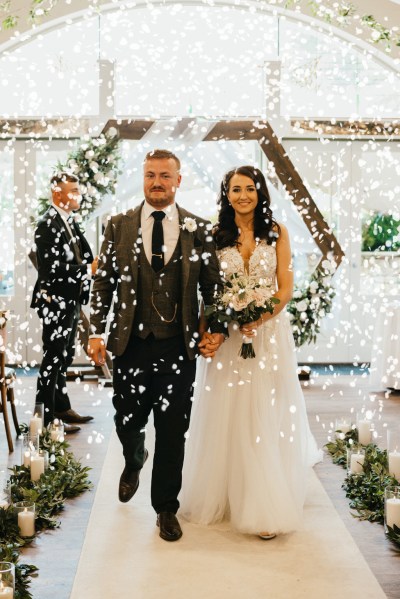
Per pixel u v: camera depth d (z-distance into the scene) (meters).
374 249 8.77
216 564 2.96
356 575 2.87
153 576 2.85
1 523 3.20
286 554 3.07
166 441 3.20
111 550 3.10
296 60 8.53
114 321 3.21
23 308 8.54
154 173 3.19
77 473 4.06
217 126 6.82
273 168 6.96
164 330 3.19
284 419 3.44
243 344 3.30
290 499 3.28
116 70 8.37
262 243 3.45
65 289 5.03
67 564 2.97
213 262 3.32
